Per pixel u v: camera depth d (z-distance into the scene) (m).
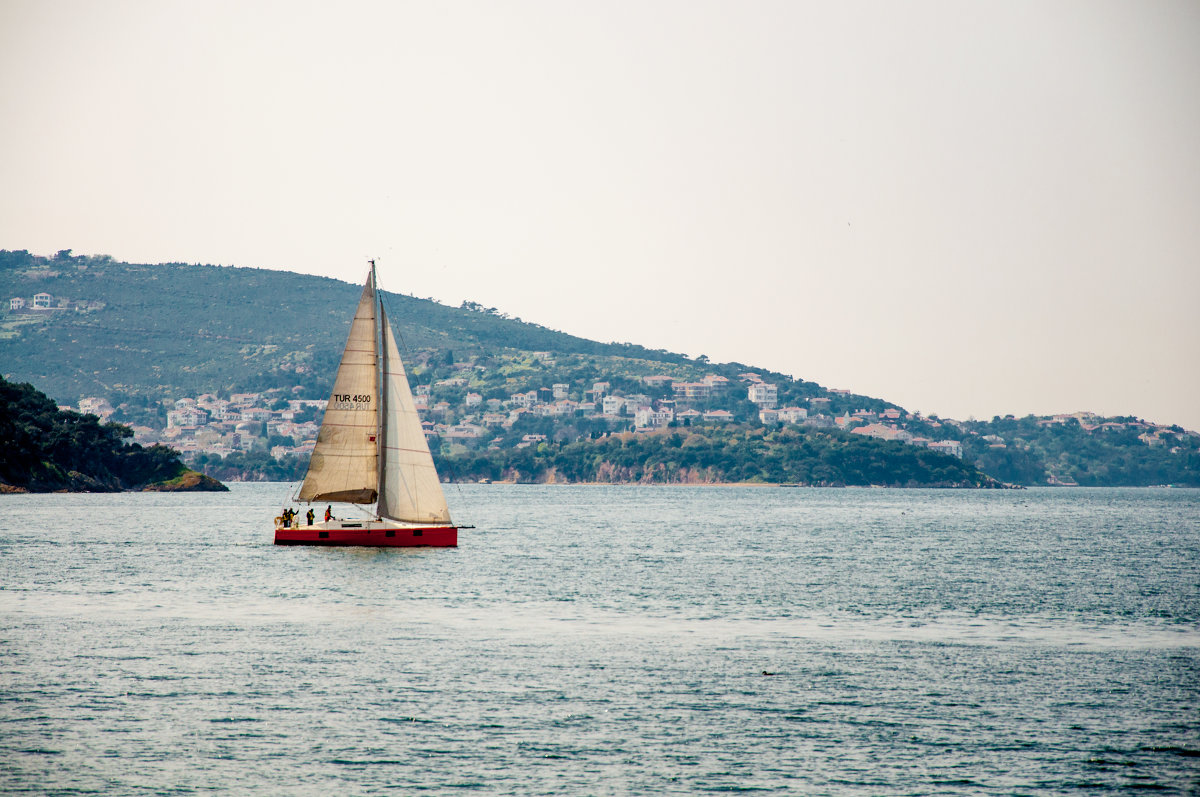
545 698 60.81
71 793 47.31
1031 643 77.31
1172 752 53.09
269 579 107.62
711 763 51.16
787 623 85.12
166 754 51.69
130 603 91.94
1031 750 53.25
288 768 50.09
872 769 50.62
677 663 69.50
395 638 76.75
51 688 61.88
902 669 68.31
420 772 49.81
